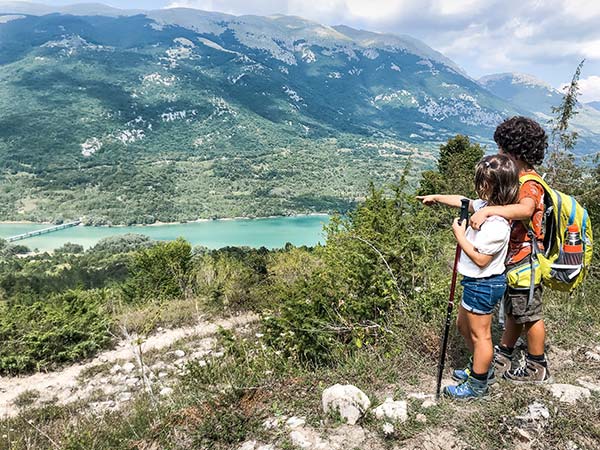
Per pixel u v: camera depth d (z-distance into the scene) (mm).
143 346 9508
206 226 162875
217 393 3297
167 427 3217
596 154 10055
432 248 4789
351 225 6512
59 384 7797
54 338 8828
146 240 127250
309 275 5172
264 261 16828
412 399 2977
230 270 16625
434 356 3623
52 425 5395
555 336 3963
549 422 2551
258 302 11359
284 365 3969
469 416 2678
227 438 2924
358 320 4398
